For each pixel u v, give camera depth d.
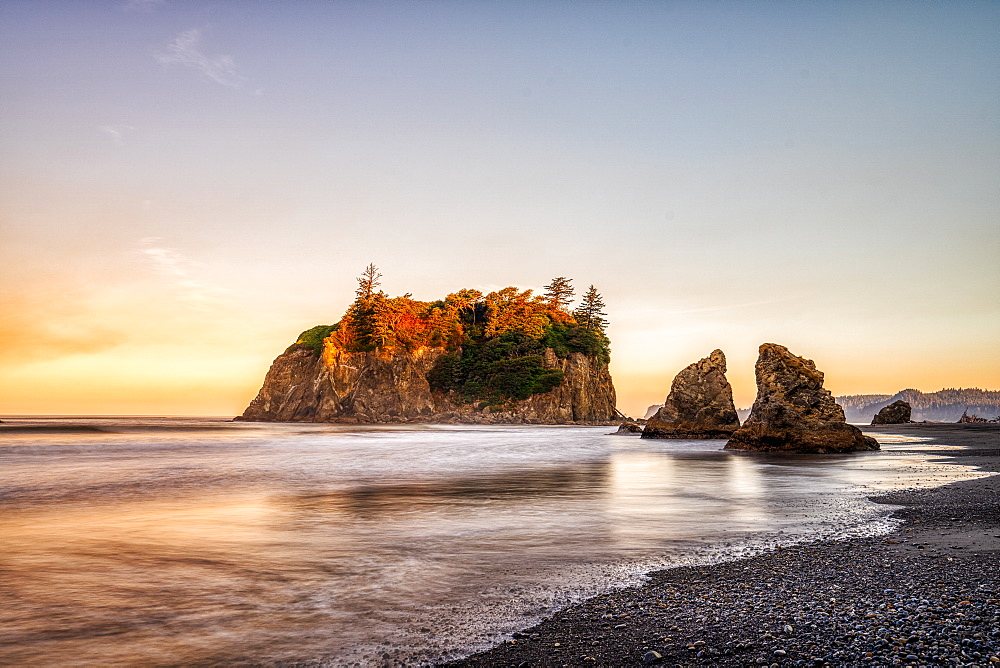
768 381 46.84
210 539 13.30
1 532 14.09
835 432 44.09
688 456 41.03
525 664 6.66
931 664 6.38
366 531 14.25
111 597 9.12
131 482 24.55
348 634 7.62
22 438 60.38
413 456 40.88
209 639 7.47
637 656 6.81
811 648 6.86
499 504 18.69
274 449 47.28
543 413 145.88
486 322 160.62
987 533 13.53
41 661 6.79
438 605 8.71
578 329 161.12
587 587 9.52
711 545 12.55
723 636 7.29
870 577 9.78
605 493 21.41
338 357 141.25
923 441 57.75
